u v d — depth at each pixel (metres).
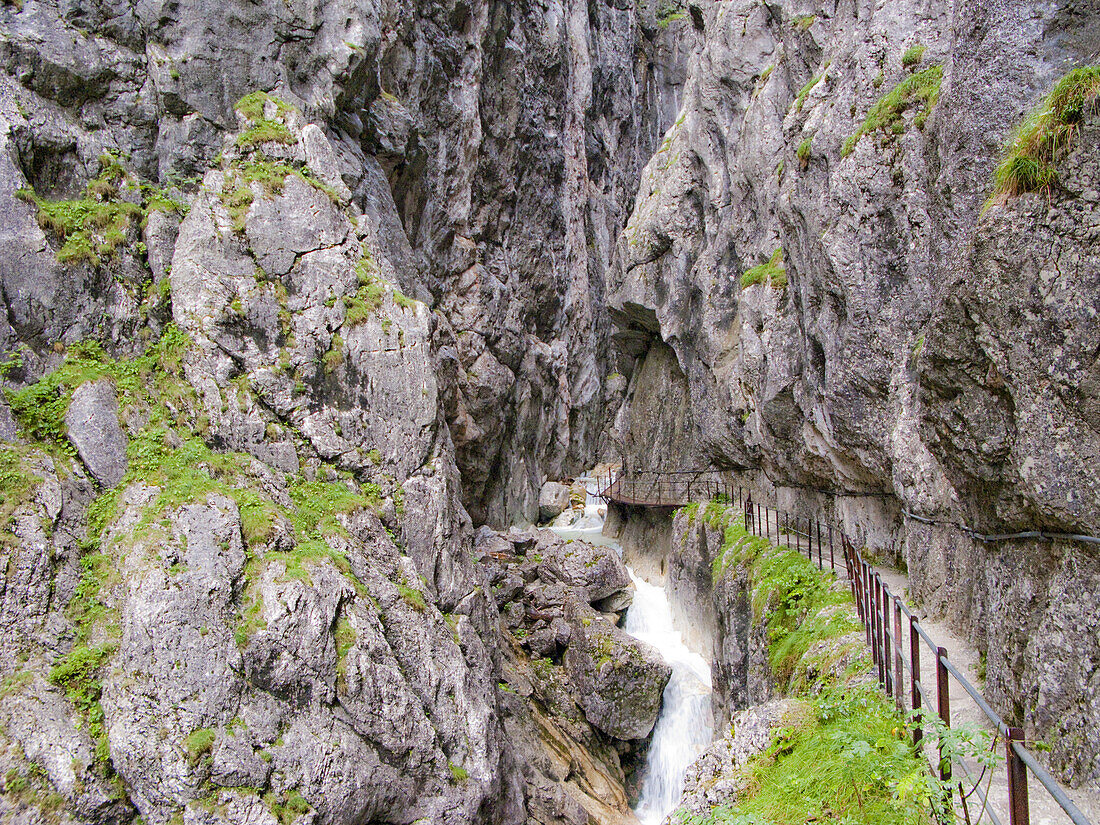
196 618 9.32
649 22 48.16
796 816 6.23
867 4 12.65
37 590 9.10
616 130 44.12
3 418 9.92
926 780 4.68
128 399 11.01
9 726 8.26
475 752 11.67
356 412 12.77
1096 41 5.72
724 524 18.62
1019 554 5.91
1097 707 4.70
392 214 17.91
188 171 13.37
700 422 22.61
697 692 17.73
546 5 30.92
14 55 11.62
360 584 11.02
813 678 9.22
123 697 8.79
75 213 11.60
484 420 25.86
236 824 8.70
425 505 13.26
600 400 41.75
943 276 7.34
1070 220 4.99
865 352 11.12
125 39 13.05
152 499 10.15
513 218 29.94
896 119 10.47
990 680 6.34
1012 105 6.30
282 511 11.12
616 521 29.47
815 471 14.85
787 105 17.78
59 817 8.20
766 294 16.36
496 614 15.77
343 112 16.53
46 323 10.90
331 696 9.95
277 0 14.77
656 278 25.48
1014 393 5.45
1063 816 4.80
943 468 6.88
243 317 12.06
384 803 10.16
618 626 22.31
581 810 14.88
